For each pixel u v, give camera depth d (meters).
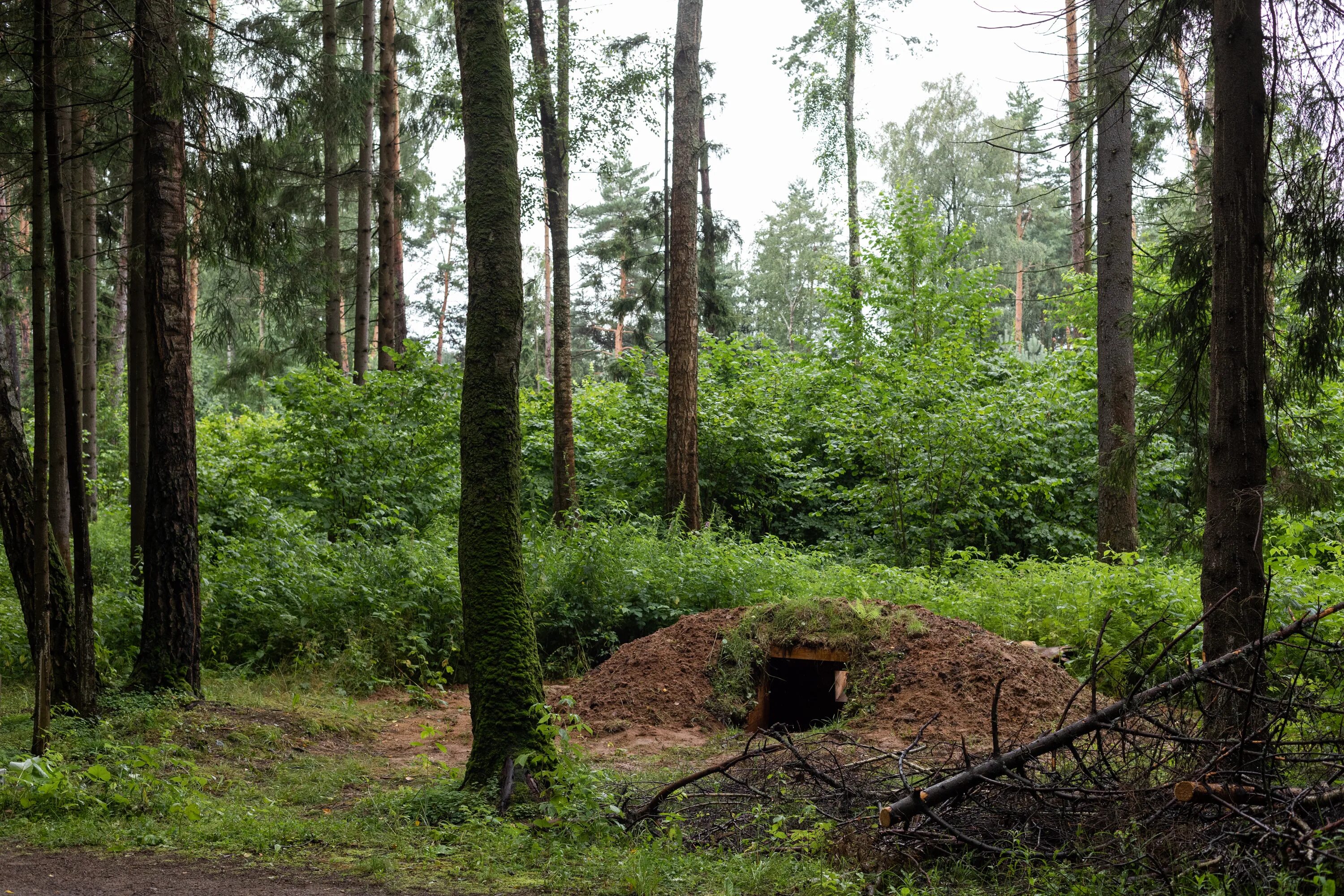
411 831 5.81
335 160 22.17
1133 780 5.35
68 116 12.52
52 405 8.55
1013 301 50.47
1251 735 5.11
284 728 8.65
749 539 17.41
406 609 12.07
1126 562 12.35
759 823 5.88
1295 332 7.24
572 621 12.82
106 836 5.47
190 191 9.80
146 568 8.82
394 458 16.42
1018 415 18.09
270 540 13.00
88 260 17.89
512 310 7.01
